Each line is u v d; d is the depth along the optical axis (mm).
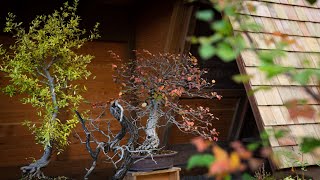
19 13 4074
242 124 4840
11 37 4062
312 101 2475
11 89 3221
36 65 3213
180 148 4562
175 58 3879
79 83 4441
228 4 1021
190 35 3979
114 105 3273
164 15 4211
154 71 4043
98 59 4570
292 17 3834
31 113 4180
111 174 4496
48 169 4211
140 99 4090
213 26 937
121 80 4465
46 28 3297
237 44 930
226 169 794
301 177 3117
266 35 3453
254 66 3344
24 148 4148
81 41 3588
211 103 4594
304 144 922
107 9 4602
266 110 3250
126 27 4738
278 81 3434
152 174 3574
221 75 4539
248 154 869
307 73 873
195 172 4590
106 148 3090
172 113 4090
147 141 3609
